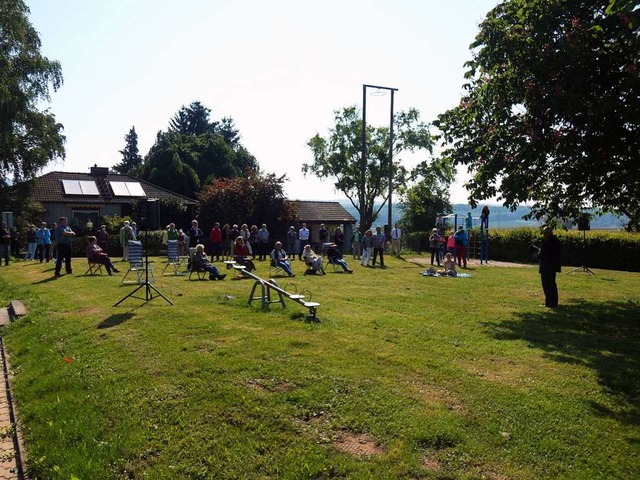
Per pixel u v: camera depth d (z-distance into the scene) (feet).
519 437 15.52
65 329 28.71
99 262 54.90
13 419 18.22
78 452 15.05
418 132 147.84
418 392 18.86
